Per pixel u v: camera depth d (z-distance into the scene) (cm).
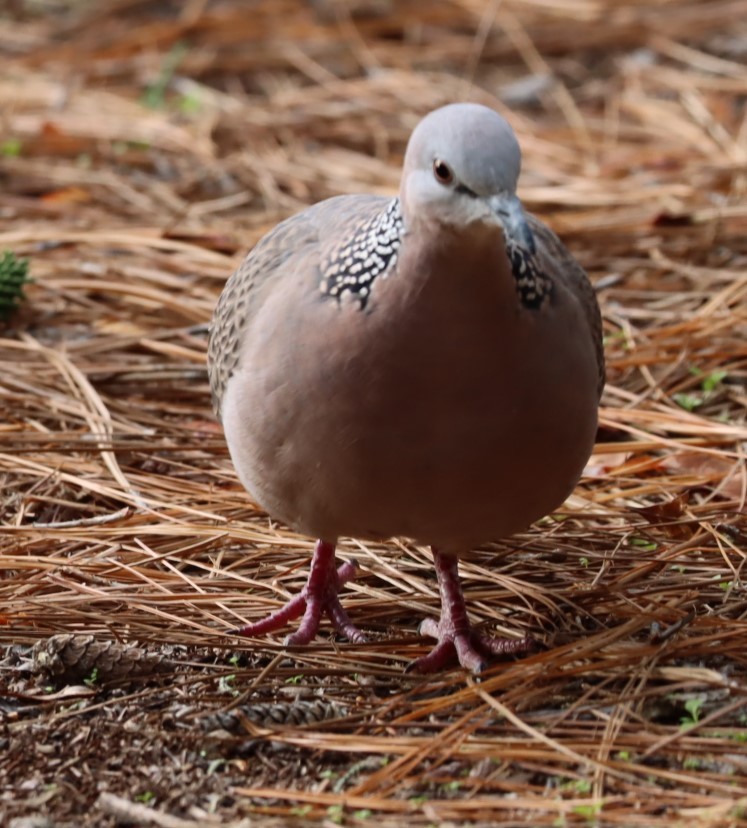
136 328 1380
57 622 928
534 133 1845
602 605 946
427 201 723
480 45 2097
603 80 2027
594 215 1591
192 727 825
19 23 2238
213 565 1015
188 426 1202
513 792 761
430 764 785
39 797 762
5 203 1642
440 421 760
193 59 2081
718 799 739
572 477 837
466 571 1001
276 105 1945
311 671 880
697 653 875
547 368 770
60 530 1037
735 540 1027
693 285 1448
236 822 734
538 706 844
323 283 775
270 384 793
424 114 1908
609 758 785
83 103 1934
